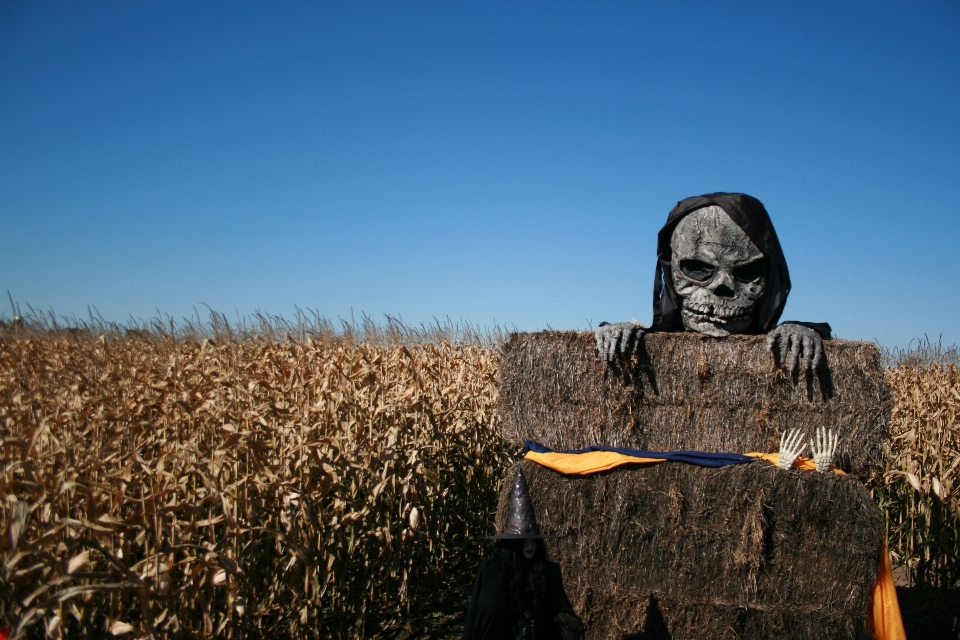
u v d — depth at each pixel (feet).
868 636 16.10
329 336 39.75
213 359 30.99
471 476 29.71
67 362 30.30
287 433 19.53
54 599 10.78
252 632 17.74
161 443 17.47
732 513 16.79
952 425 27.48
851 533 16.08
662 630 17.10
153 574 13.08
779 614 16.37
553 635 13.37
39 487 11.75
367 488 21.76
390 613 22.86
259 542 16.19
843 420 16.93
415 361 29.40
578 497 17.81
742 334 18.84
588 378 18.40
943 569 22.45
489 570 13.20
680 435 17.95
